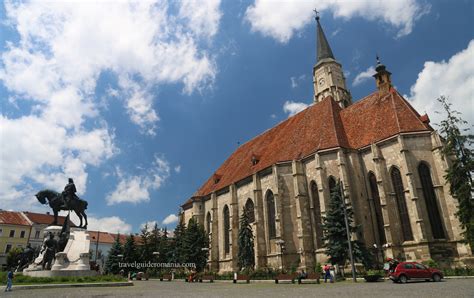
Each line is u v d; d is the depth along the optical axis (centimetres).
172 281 5188
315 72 8369
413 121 4591
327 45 8494
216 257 6625
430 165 4316
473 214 3612
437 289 2034
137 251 8288
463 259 3803
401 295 1794
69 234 3734
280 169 5375
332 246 3966
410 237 4156
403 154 4338
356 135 5169
